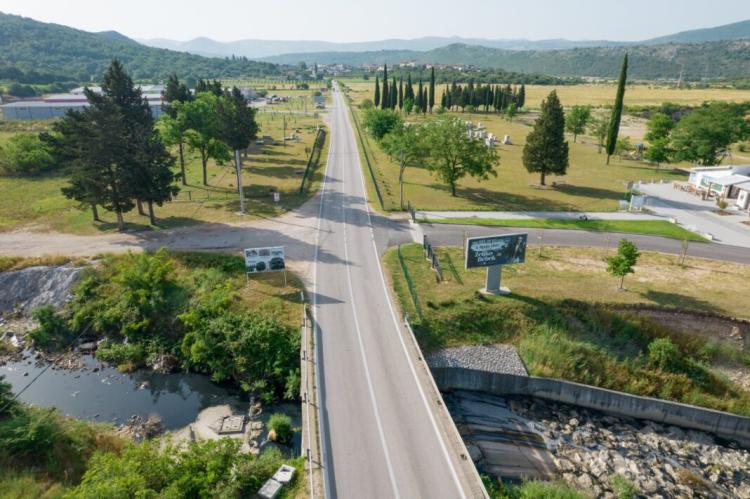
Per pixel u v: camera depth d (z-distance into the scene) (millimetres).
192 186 74625
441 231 56219
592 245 53094
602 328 39594
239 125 78875
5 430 27234
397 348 34406
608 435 32438
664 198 70500
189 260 47219
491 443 30812
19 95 182625
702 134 84500
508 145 114188
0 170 79500
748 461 31234
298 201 67188
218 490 23203
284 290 42406
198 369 37250
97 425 31062
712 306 40406
